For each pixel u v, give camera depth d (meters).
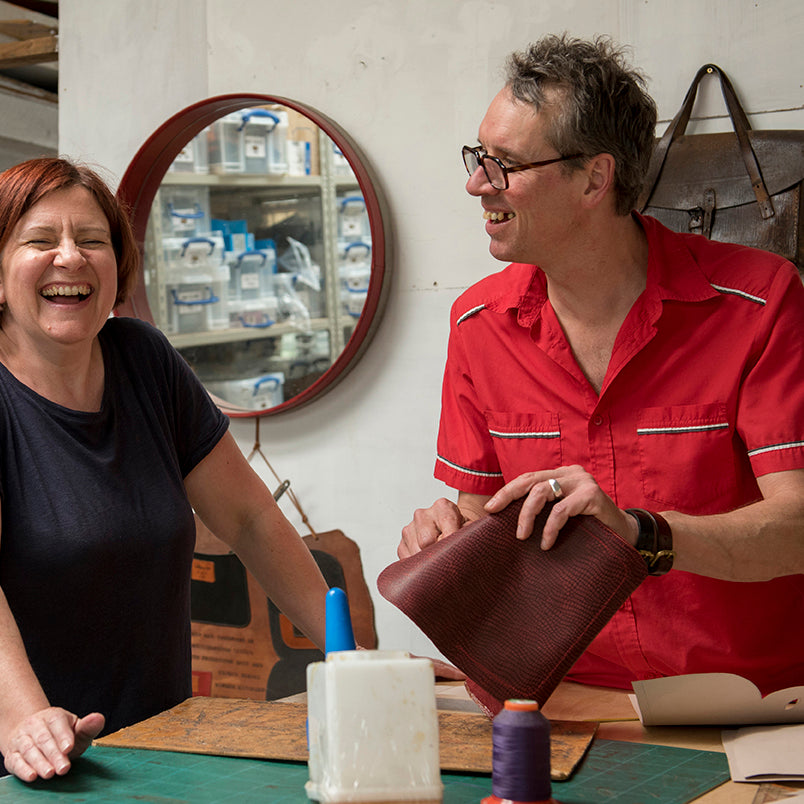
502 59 2.22
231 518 1.63
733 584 1.43
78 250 1.39
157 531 1.43
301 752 1.08
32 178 1.41
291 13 2.46
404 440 2.35
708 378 1.43
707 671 1.46
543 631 1.12
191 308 2.61
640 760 1.07
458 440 1.65
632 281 1.47
